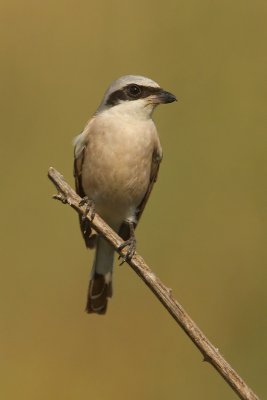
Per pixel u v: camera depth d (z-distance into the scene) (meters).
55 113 14.31
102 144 10.45
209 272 13.18
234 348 12.69
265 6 14.53
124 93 10.62
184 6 14.64
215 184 13.68
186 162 13.84
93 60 14.55
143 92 10.62
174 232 13.42
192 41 14.55
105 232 9.04
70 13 14.72
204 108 14.19
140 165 10.59
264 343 12.65
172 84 14.42
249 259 13.23
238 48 14.45
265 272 13.08
